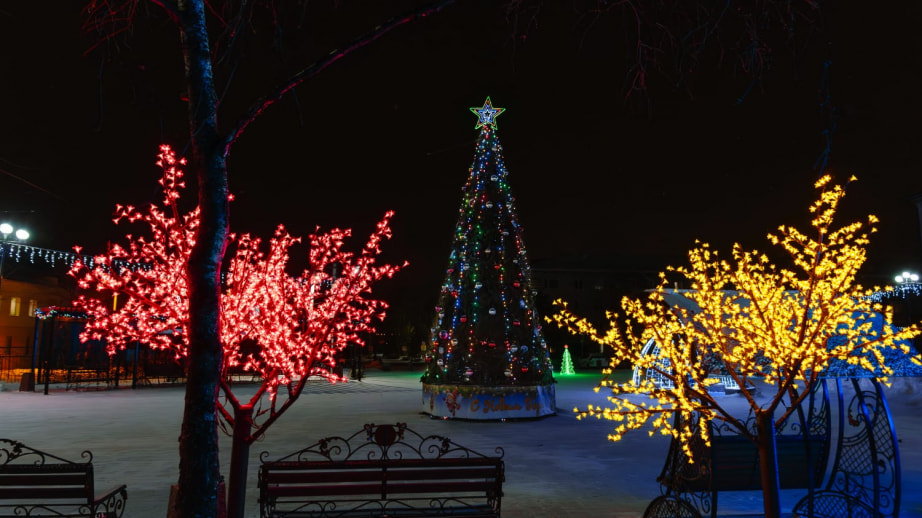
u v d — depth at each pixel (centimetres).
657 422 570
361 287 691
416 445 1198
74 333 3481
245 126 426
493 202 1680
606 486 859
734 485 661
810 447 673
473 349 1606
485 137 1745
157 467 983
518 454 1104
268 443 1212
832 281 530
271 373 612
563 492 823
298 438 1276
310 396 2395
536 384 1608
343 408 1925
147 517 689
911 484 861
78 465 554
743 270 573
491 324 1612
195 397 395
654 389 575
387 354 7838
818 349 524
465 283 1650
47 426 1484
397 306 6656
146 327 687
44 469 553
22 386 2561
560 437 1305
